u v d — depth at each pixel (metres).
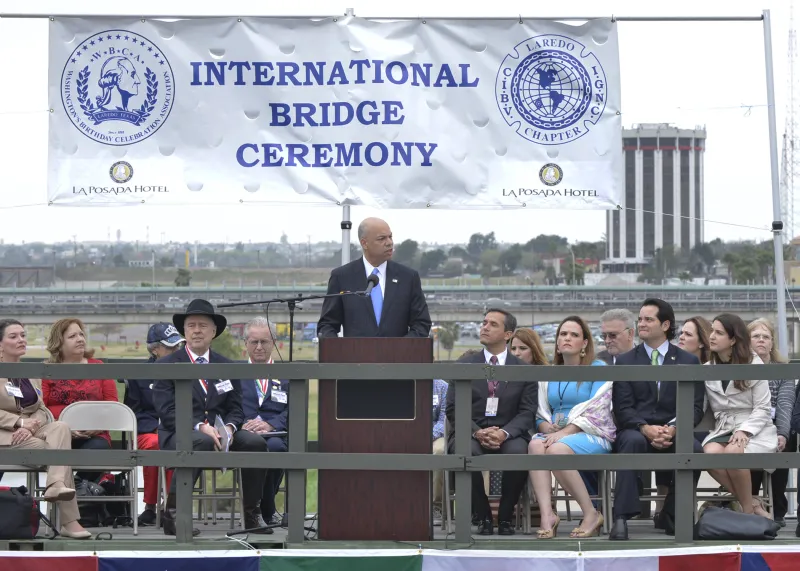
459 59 16.69
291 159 16.69
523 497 13.32
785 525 14.18
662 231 191.25
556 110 16.72
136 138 16.70
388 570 11.66
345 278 13.70
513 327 14.39
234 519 14.16
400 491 11.82
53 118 16.67
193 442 12.49
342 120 16.66
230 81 16.69
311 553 11.66
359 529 11.81
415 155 16.64
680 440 11.91
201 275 143.62
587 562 11.70
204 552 11.73
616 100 16.72
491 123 16.70
